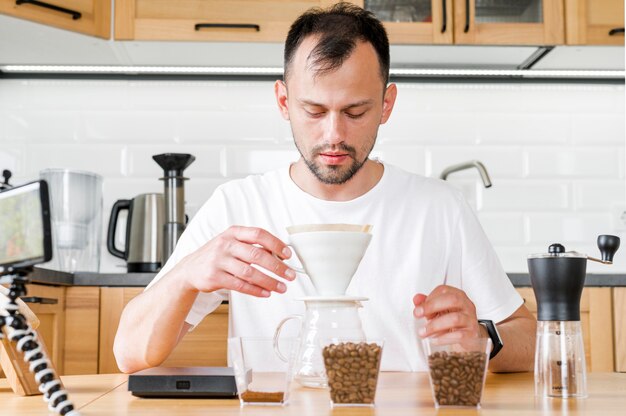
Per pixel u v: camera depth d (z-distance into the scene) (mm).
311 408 878
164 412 847
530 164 2963
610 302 2367
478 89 2975
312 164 1395
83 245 2611
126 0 2561
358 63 1311
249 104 2932
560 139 2977
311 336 1062
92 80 2900
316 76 1308
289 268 1065
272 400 905
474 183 2939
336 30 1316
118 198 2877
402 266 1666
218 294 1564
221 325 2262
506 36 2635
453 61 2799
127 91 2910
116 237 2842
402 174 1756
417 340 1629
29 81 2885
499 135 2965
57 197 2592
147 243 2582
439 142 2955
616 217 2959
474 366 872
